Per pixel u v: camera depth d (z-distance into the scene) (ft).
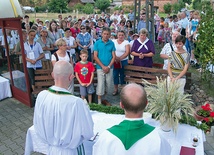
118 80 20.33
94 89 18.88
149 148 5.25
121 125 5.51
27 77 18.06
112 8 151.43
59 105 7.25
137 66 18.74
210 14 19.57
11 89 20.48
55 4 132.05
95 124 9.75
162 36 42.88
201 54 20.02
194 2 113.60
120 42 19.45
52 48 24.68
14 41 18.12
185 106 8.91
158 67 21.22
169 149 5.72
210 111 15.47
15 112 17.95
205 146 13.05
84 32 28.50
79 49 28.45
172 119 8.73
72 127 7.34
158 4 132.05
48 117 7.39
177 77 13.94
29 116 17.31
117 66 19.43
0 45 19.85
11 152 13.21
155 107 8.85
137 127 5.40
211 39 18.95
